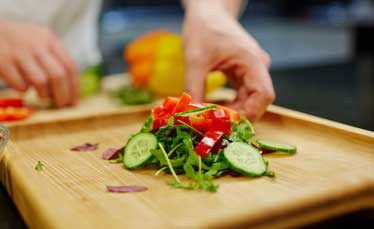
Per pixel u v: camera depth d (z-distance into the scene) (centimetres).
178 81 104
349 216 53
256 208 49
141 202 53
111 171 62
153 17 253
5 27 98
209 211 50
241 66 79
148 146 62
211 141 60
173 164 60
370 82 140
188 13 91
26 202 53
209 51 82
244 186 56
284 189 55
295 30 256
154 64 104
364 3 270
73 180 59
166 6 262
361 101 120
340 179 55
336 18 265
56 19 130
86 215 50
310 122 74
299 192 52
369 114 111
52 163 64
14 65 96
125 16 245
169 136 63
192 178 59
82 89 105
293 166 62
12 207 59
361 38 216
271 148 66
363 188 53
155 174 60
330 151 67
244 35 83
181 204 52
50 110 96
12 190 59
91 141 73
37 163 65
